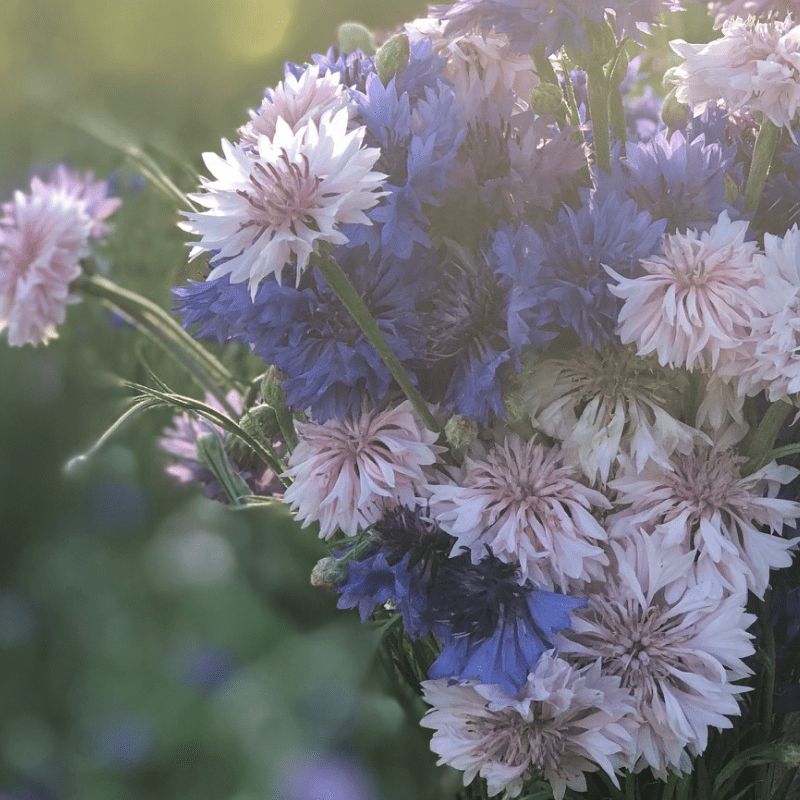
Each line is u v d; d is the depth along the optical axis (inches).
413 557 35.6
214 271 35.0
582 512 35.8
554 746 35.9
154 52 54.9
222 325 36.3
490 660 35.6
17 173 45.4
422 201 35.5
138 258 43.9
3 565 59.1
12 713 52.5
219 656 44.7
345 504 36.1
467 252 35.7
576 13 35.8
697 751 35.8
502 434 36.3
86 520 56.9
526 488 35.9
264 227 34.9
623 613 35.9
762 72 35.6
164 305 43.5
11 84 45.2
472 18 36.3
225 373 38.6
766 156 36.2
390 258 35.6
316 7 48.3
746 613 35.9
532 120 36.1
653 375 36.0
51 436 60.0
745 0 37.6
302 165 34.9
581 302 35.3
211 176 39.8
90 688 50.4
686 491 36.0
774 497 36.2
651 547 35.9
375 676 37.8
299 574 38.2
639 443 35.8
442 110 35.8
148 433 43.4
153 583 50.6
